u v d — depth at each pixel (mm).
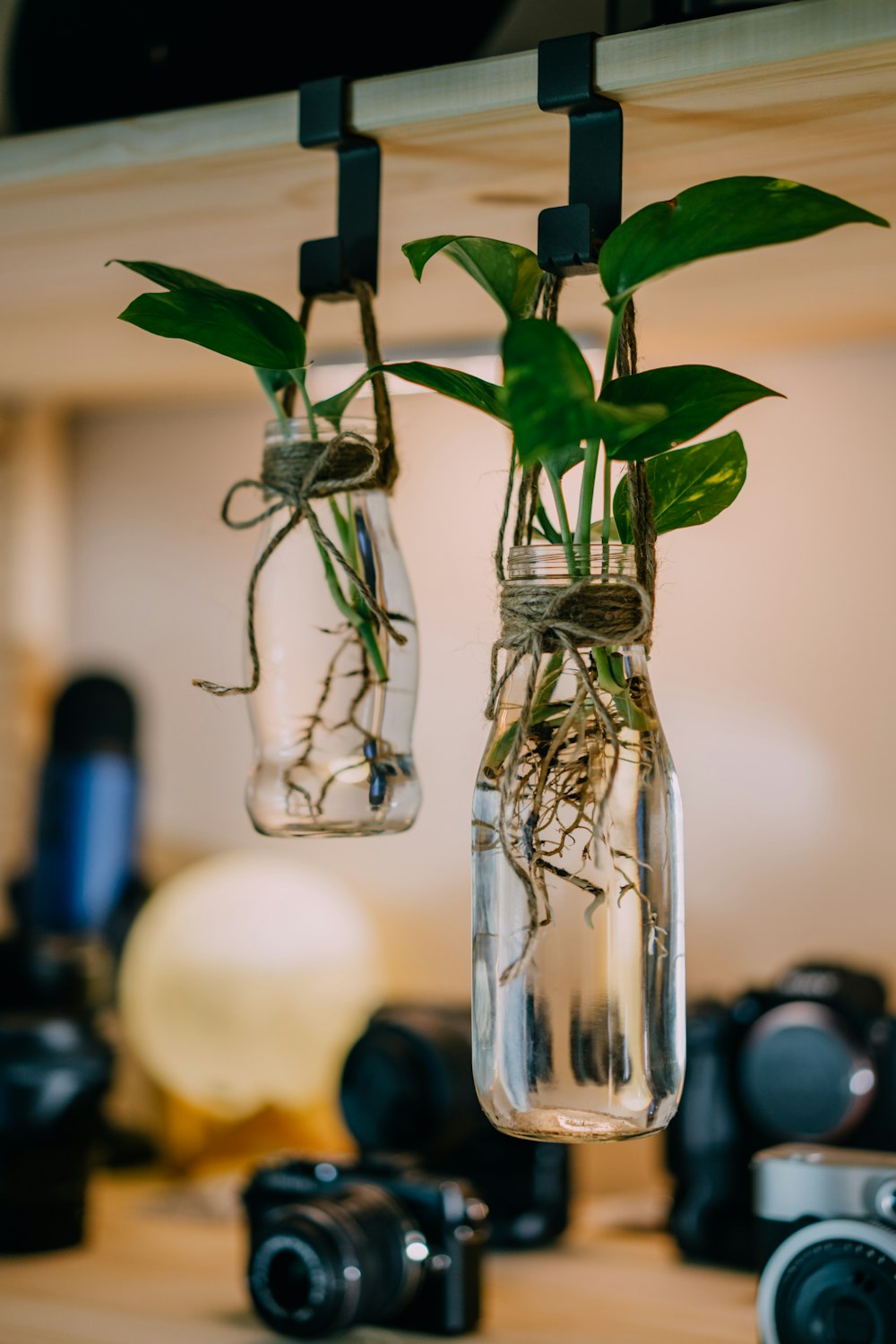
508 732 750
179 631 1372
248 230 911
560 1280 1013
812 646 1162
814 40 741
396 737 813
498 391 751
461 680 1244
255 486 812
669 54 758
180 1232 1102
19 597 1364
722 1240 1027
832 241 927
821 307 1051
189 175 850
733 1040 1028
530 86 779
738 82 758
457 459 1245
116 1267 1040
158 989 1210
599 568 741
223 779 1347
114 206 884
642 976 746
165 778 1370
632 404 733
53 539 1404
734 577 1184
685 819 1191
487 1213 1016
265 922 1207
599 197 776
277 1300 937
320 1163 977
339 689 806
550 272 770
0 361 1199
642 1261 1044
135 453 1396
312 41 871
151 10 887
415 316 1053
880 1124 999
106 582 1406
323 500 805
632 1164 1194
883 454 1146
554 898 744
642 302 1033
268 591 811
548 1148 1067
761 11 748
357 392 776
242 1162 1251
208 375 1237
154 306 770
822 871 1157
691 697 1191
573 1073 741
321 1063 1213
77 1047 1064
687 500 782
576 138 780
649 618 730
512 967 747
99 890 1260
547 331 675
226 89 890
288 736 809
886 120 787
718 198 711
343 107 807
